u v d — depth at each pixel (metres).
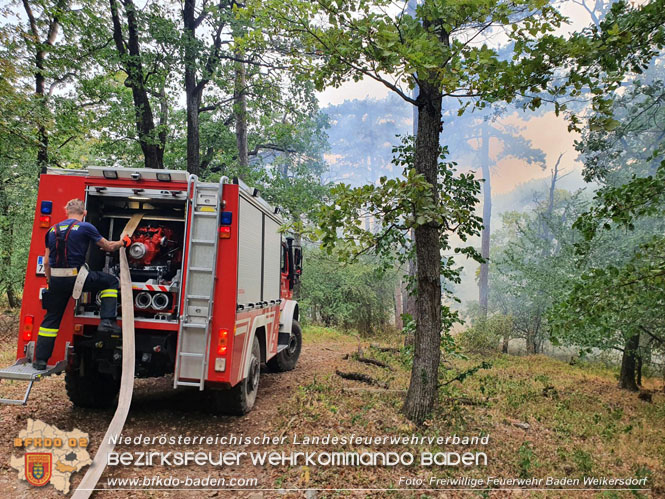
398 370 9.88
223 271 5.42
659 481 4.77
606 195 5.55
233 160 18.91
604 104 4.81
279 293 8.23
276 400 7.10
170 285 5.57
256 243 6.46
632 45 4.99
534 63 4.74
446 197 5.71
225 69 15.18
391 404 6.57
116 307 5.51
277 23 5.51
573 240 13.88
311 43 5.54
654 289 5.52
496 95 5.11
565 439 6.04
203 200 5.50
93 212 5.87
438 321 6.03
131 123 14.45
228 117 19.28
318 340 16.09
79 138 16.16
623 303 5.69
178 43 13.37
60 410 6.05
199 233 5.44
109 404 6.37
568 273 12.00
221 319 5.35
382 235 5.72
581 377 12.14
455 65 4.74
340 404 6.54
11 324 13.01
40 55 13.66
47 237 5.29
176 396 7.18
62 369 5.41
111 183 5.56
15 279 13.50
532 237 16.28
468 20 4.82
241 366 5.81
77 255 5.23
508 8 4.72
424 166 5.89
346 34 5.17
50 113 12.65
